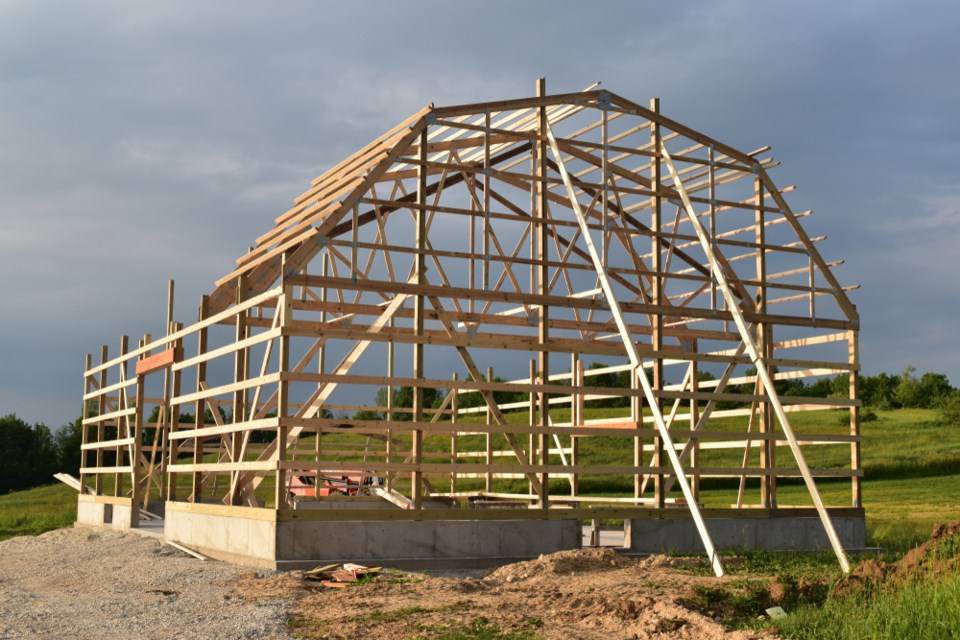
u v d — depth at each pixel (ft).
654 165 57.62
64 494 140.26
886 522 83.46
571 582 37.99
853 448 60.54
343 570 41.09
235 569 44.01
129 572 46.09
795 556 51.37
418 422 47.52
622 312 53.11
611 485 133.80
